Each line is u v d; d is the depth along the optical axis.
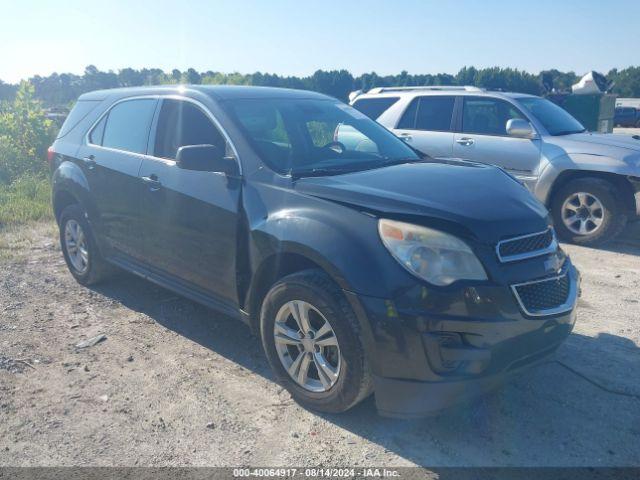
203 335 4.75
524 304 3.22
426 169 4.12
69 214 5.77
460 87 8.97
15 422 3.53
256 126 4.34
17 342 4.60
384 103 9.48
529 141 7.82
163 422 3.52
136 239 4.94
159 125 4.84
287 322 3.68
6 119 13.70
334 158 4.40
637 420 3.50
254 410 3.64
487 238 3.20
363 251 3.23
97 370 4.16
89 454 3.22
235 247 3.97
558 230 7.60
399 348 3.09
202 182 4.23
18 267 6.50
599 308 5.24
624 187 7.11
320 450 3.24
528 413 3.58
